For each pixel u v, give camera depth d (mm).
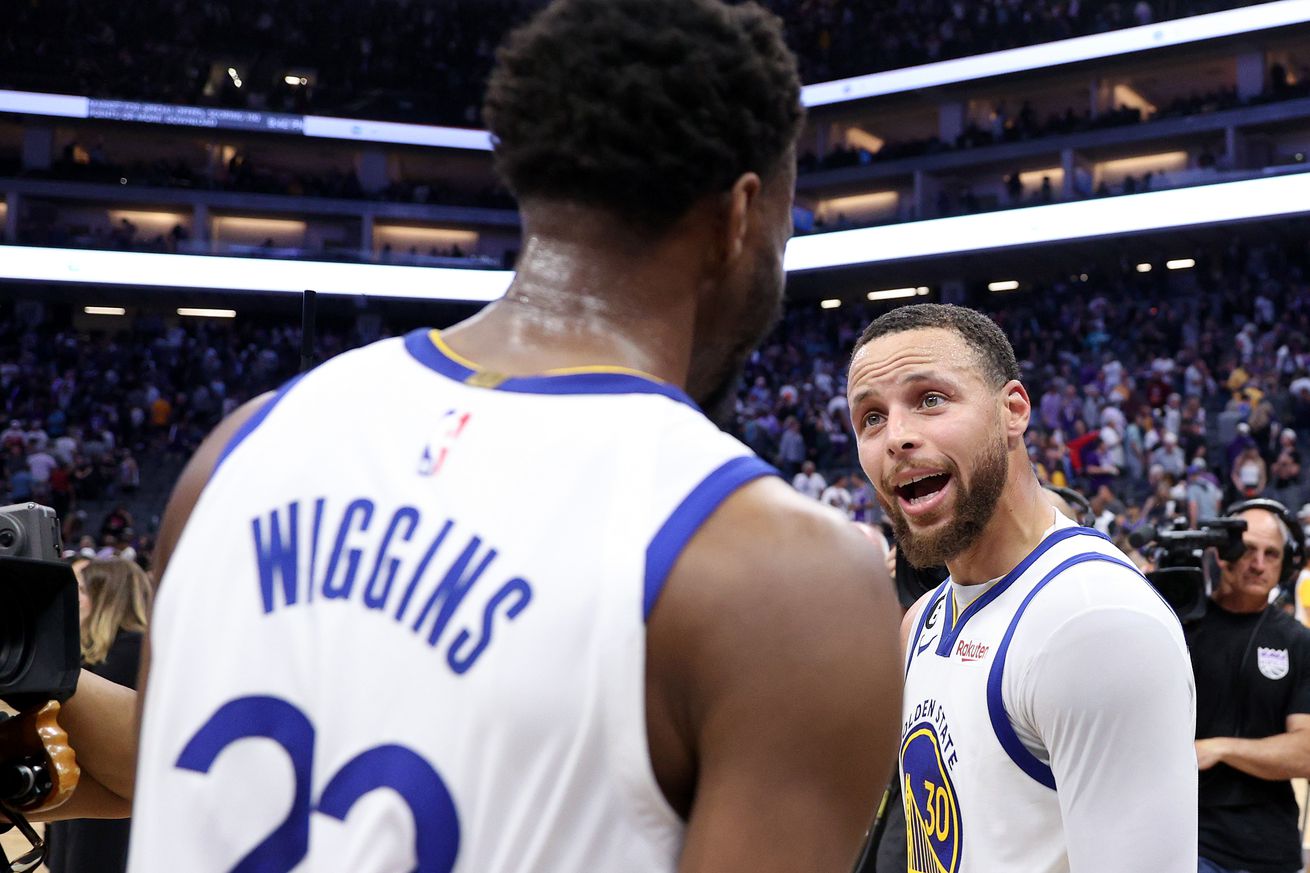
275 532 690
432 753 614
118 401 18594
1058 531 1526
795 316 21906
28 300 21328
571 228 728
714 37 706
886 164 22188
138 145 23375
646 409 665
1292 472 12352
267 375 19672
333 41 23953
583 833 603
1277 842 2561
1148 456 12914
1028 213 19125
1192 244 19250
